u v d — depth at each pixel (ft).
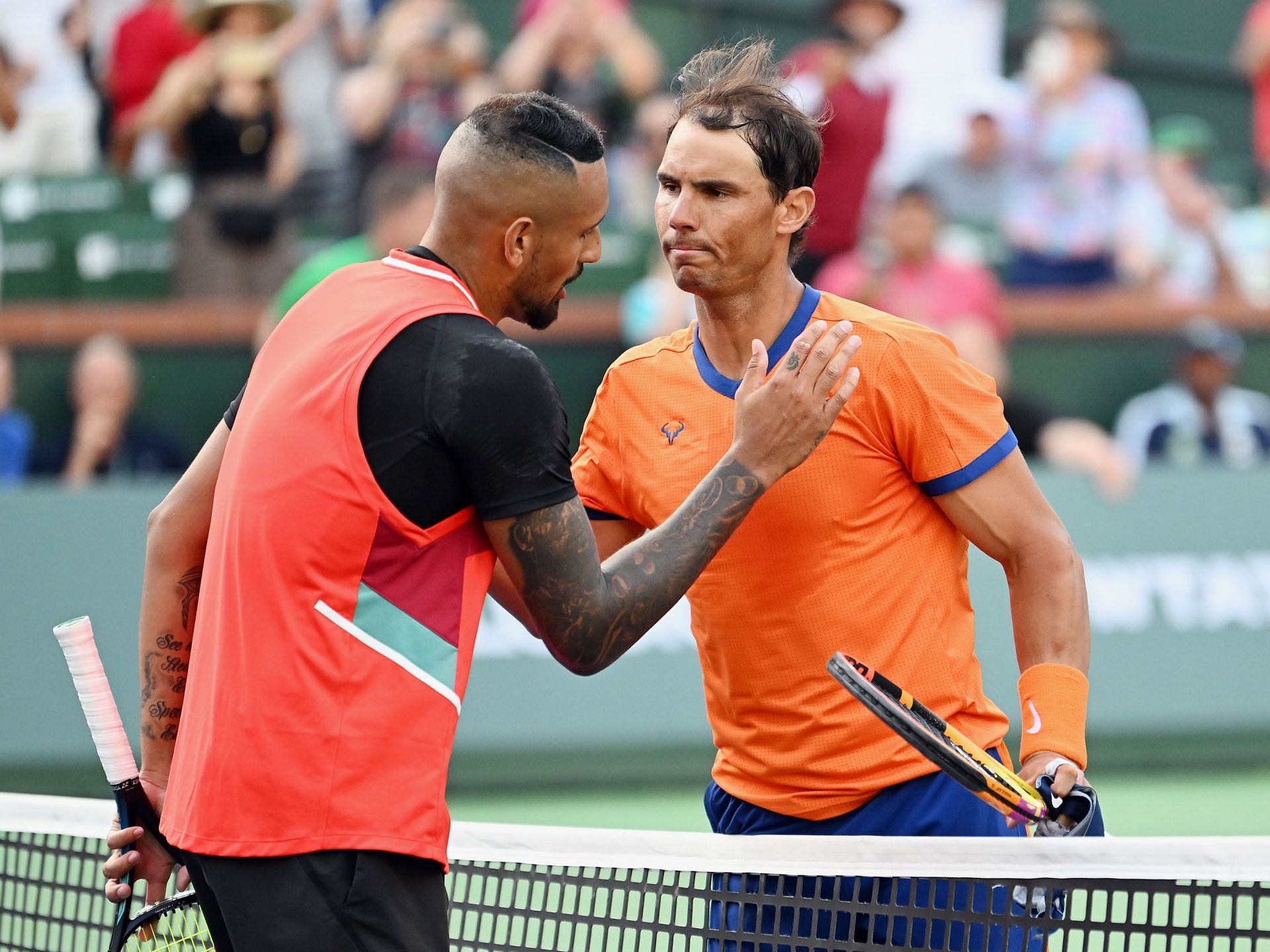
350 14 96.89
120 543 81.76
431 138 95.76
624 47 99.35
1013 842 26.40
